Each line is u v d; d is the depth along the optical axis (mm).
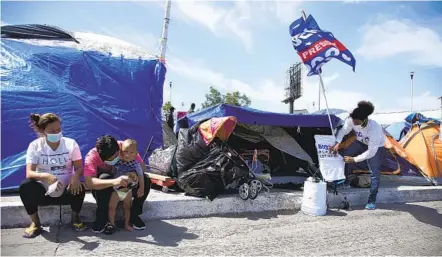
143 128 6871
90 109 6367
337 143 6172
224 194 5605
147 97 7258
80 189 4125
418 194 6980
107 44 8508
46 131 4012
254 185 5457
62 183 4059
